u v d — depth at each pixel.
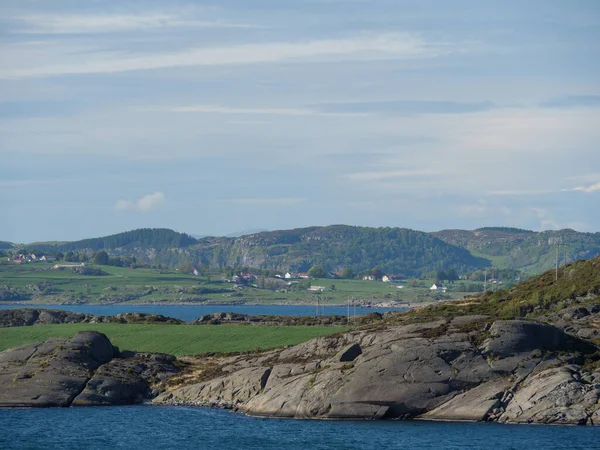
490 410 147.00
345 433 140.12
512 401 147.75
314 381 161.62
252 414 163.12
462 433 137.25
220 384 178.50
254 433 143.12
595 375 149.25
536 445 127.69
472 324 164.75
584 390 145.75
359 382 155.50
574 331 180.75
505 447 126.81
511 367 153.12
